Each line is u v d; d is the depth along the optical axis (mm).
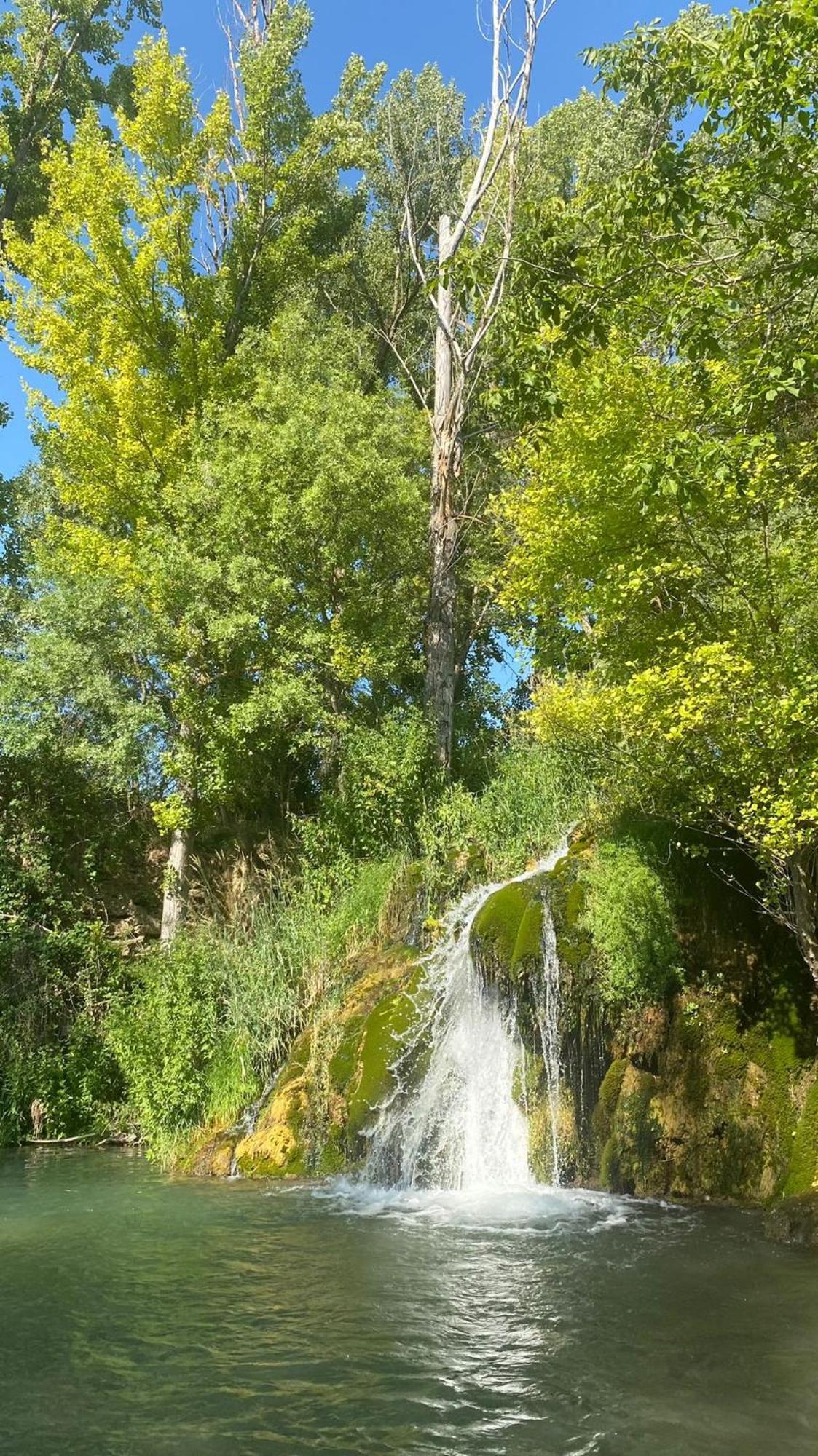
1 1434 4387
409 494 17922
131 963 16688
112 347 20000
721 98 7676
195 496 17750
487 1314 5949
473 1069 11250
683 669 9203
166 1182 10828
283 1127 11375
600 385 9453
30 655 17469
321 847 16703
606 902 10352
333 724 17281
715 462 7887
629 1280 6641
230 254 23281
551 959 10680
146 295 20078
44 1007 15797
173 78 20266
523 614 18906
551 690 11688
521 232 8297
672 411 10344
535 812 14977
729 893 10781
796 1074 9680
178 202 20234
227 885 18750
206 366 20562
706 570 10117
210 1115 12289
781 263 8656
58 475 20203
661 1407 4590
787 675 8922
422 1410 4594
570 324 8219
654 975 10180
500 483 22438
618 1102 10141
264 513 17781
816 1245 7566
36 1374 5078
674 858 11016
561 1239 7875
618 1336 5535
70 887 18875
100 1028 15336
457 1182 10531
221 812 20469
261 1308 6109
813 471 10094
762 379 7852
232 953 13867
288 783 20312
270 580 17109
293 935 14070
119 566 18594
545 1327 5695
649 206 7945
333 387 19219
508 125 19984
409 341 27719
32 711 17109
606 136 22125
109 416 19578
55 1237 8109
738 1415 4512
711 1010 10211
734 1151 9586
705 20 14453
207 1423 4484
